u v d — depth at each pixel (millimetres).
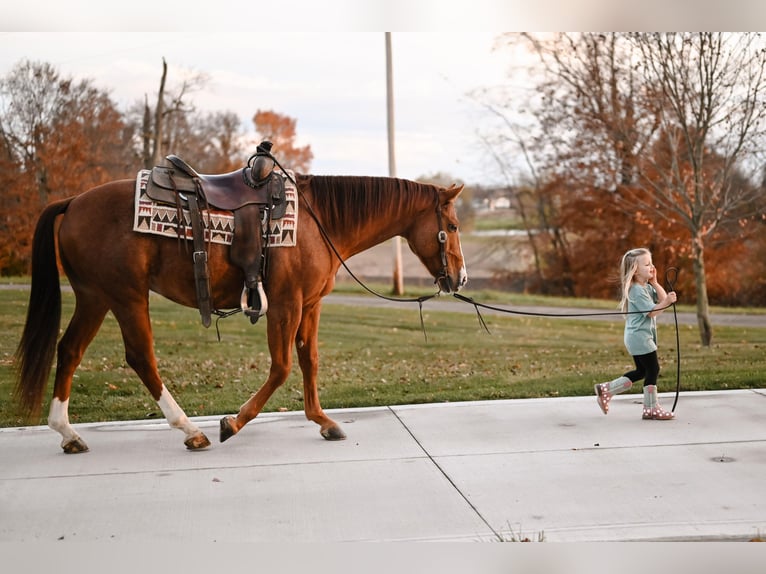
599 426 5910
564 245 18109
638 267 6137
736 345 10398
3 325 9750
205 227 5051
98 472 4828
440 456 5133
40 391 5016
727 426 5852
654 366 6105
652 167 14312
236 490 4469
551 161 17094
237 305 5336
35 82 13352
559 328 12055
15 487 4543
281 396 7238
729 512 4043
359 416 6320
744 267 15844
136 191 5008
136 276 4984
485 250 19031
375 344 10391
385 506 4188
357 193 5500
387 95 15898
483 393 7367
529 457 5094
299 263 5250
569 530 3818
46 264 5047
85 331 5266
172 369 8359
